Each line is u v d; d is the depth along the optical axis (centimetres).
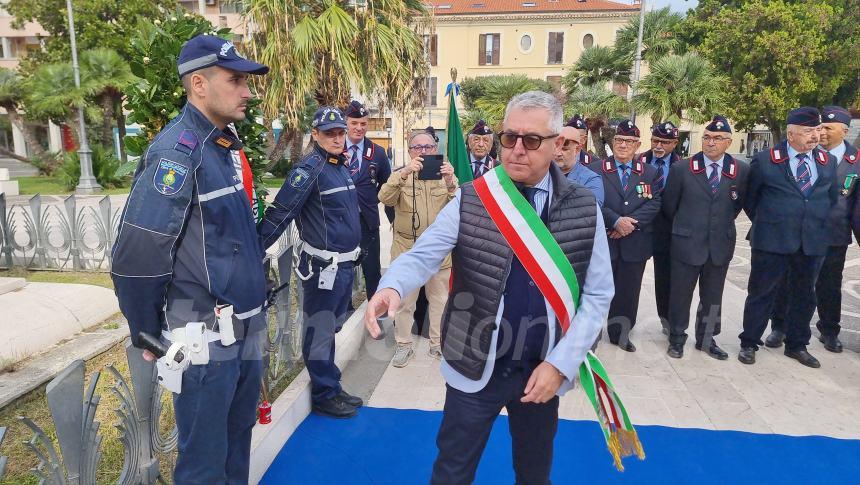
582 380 187
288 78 780
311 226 316
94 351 402
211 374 190
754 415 346
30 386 342
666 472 282
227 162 199
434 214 434
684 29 2325
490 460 292
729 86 2097
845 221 436
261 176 305
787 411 353
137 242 173
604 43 3625
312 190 308
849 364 432
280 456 291
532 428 205
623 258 440
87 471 185
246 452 229
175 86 262
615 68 2062
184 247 186
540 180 190
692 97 1346
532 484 213
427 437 312
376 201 483
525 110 177
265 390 291
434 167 411
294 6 787
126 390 210
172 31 268
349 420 330
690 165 431
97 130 2800
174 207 176
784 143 417
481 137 500
